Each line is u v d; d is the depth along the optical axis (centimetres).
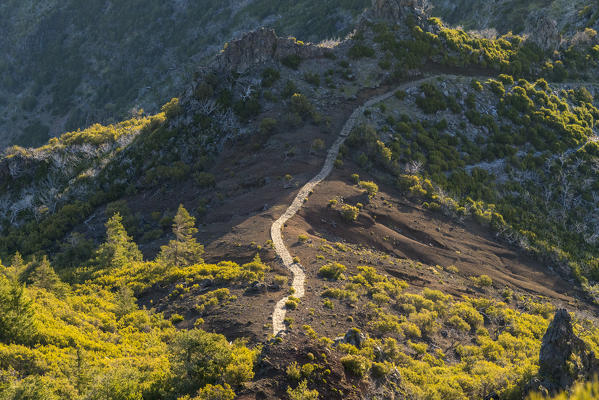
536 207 7919
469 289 5391
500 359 3750
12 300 3125
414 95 9075
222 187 7400
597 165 8681
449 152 8238
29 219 8881
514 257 6638
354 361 2748
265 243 5322
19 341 3036
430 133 8500
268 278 4488
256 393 2458
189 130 8644
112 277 5316
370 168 7469
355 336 3112
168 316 4097
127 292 4434
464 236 6706
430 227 6625
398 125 8350
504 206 7650
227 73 9094
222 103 8706
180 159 8394
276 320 3550
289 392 2436
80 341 3272
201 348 2739
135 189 8275
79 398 2439
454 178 7812
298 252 5144
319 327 3478
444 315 4362
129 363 2970
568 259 6869
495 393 3145
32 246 7869
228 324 3603
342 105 8688
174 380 2661
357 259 5300
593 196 8244
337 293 4112
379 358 3081
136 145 9056
